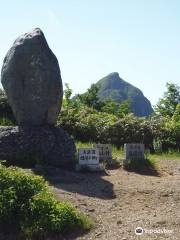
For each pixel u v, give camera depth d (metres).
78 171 12.33
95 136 17.86
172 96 33.88
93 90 33.53
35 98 12.70
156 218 9.18
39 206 8.86
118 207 9.91
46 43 12.95
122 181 11.62
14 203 9.02
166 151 17.31
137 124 17.78
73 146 12.73
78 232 8.62
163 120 18.98
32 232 8.53
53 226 8.55
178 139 17.89
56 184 11.12
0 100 19.34
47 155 12.33
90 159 12.51
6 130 12.59
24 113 12.82
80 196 10.30
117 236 8.42
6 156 12.22
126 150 13.41
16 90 12.83
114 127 17.73
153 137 17.64
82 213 9.26
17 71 12.80
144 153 14.85
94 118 18.55
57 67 12.91
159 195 10.51
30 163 12.15
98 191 10.83
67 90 25.27
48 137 12.46
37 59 12.70
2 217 8.93
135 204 10.09
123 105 31.34
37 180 9.51
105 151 13.38
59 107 13.01
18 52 12.80
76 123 18.09
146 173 12.85
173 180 11.90
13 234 8.76
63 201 9.63
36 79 12.67
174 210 9.63
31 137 12.38
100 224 8.96
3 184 9.27
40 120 12.74
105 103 33.44
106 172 12.50
